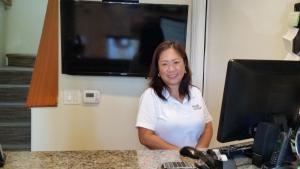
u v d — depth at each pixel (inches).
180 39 109.2
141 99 75.9
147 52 109.0
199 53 108.5
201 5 107.5
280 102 52.8
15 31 193.5
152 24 107.7
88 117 113.4
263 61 50.1
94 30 106.7
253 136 52.8
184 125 73.7
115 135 114.7
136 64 109.7
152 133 73.1
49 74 110.6
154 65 75.7
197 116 75.4
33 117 111.7
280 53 76.3
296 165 50.1
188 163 49.7
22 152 54.5
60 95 111.7
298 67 52.9
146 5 106.6
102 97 113.3
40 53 110.3
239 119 50.4
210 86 108.4
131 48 108.7
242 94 49.1
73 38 106.7
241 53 92.1
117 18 106.7
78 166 48.8
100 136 114.2
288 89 52.7
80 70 108.9
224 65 100.5
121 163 50.4
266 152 50.4
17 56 177.6
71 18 105.3
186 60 76.7
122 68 109.8
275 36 78.1
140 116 74.0
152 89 75.2
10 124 148.0
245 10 90.0
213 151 50.1
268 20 80.6
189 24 113.1
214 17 106.6
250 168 50.1
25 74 160.7
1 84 159.6
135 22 107.3
